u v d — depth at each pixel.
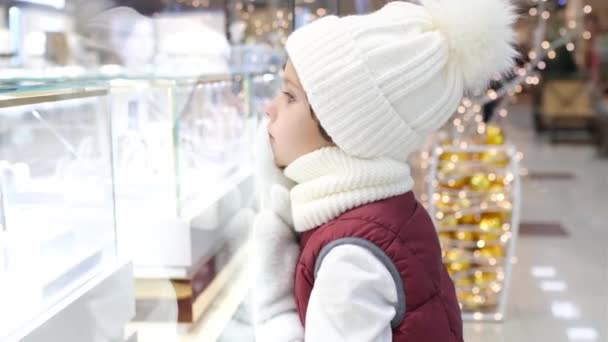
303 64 1.02
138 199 1.28
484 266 2.99
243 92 1.81
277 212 1.17
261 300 1.14
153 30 2.22
